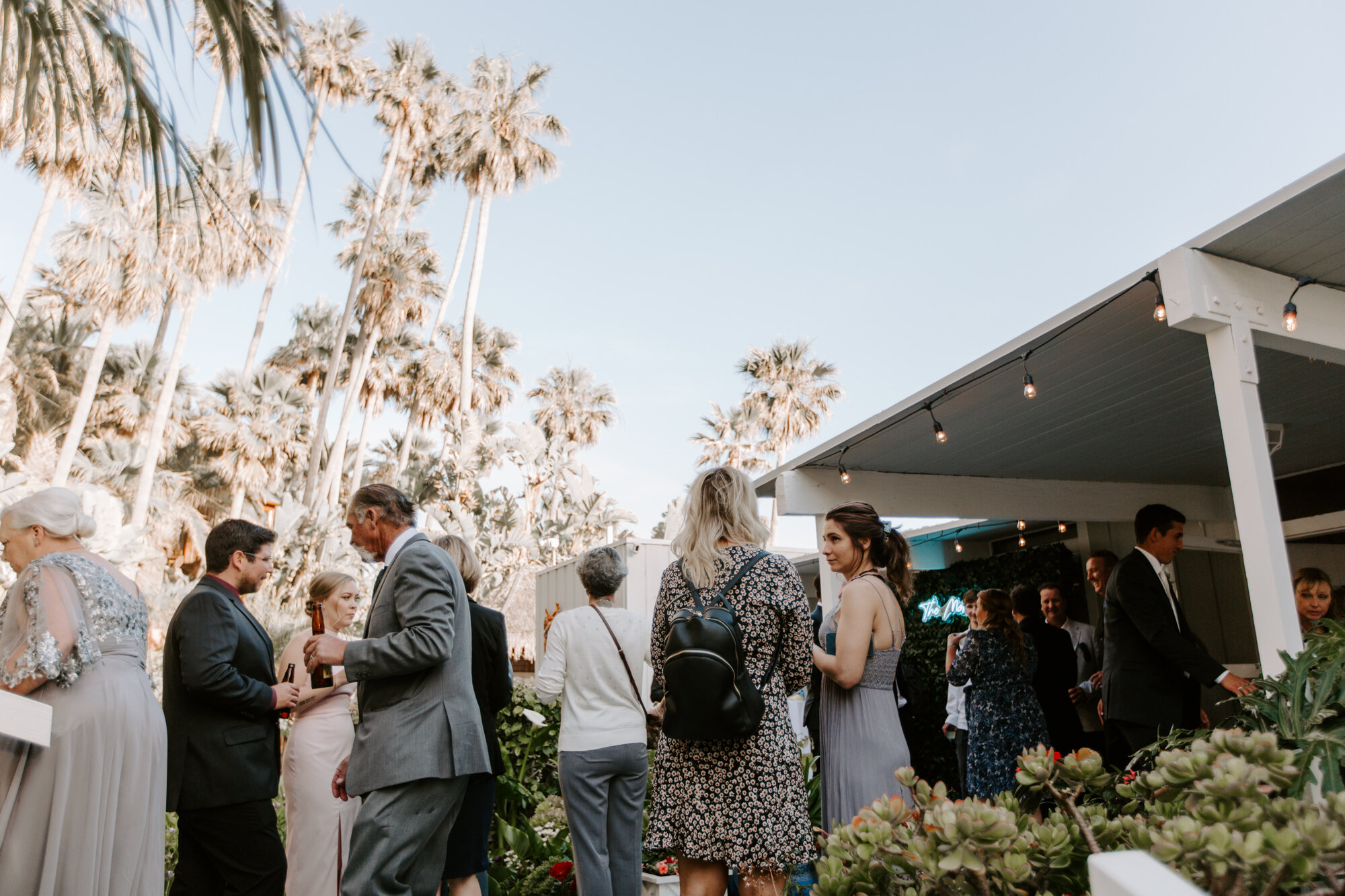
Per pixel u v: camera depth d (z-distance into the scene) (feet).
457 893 11.03
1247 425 10.48
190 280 63.21
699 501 8.98
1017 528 32.63
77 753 8.58
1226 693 21.52
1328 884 3.75
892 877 4.81
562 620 12.46
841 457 20.35
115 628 9.29
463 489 83.76
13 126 5.30
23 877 8.27
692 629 7.91
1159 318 11.41
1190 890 2.21
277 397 96.12
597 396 132.98
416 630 8.43
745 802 7.84
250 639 10.91
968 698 15.19
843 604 9.94
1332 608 15.90
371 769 8.34
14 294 62.54
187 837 10.23
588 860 11.54
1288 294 11.41
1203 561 26.25
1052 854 4.63
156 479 88.43
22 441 88.12
